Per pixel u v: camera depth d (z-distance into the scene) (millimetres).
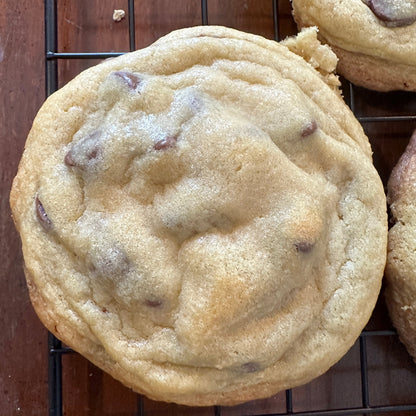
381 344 176
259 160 127
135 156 128
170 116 129
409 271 148
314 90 142
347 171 140
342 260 137
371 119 174
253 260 126
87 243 127
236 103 134
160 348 127
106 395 167
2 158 170
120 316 130
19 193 134
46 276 131
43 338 168
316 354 134
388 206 159
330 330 135
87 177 129
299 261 128
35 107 173
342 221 139
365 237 138
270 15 181
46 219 128
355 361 174
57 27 175
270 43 145
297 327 131
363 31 156
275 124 133
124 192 130
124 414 167
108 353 130
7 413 164
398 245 150
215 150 126
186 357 126
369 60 163
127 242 126
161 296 126
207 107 129
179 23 179
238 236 127
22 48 175
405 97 180
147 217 128
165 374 128
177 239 128
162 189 129
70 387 166
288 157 135
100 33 177
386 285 158
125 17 178
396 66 163
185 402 135
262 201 128
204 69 135
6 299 167
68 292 130
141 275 125
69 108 134
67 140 133
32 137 136
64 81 173
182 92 131
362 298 137
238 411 169
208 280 124
